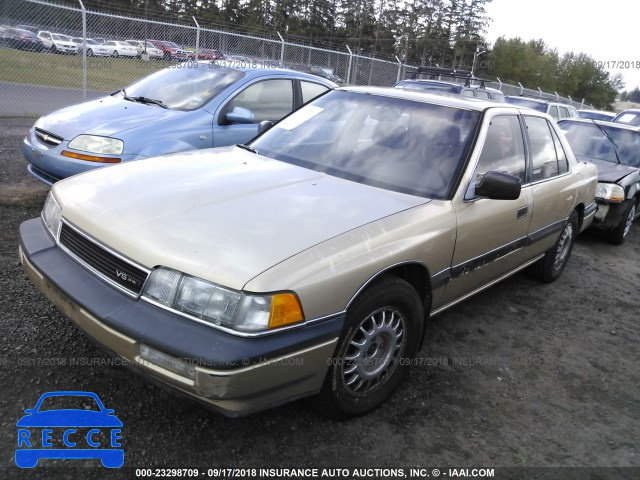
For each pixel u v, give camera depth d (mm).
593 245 6934
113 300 2266
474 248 3258
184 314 2133
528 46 69750
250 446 2463
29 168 5242
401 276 2908
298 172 3191
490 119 3557
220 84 5637
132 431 2451
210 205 2570
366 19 61875
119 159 4660
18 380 2662
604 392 3365
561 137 4746
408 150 3361
